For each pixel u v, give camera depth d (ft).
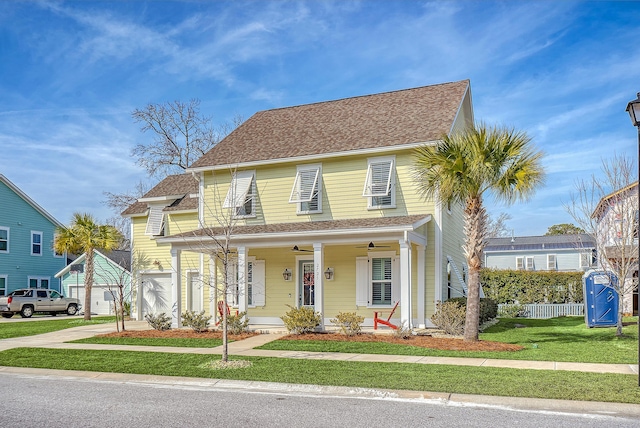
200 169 75.97
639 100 33.37
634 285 70.74
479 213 52.31
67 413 28.55
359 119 75.97
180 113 141.59
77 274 125.39
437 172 51.60
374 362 42.68
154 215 92.99
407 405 29.94
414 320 64.59
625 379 34.42
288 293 72.43
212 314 72.13
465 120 82.12
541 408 29.17
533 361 41.78
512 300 104.78
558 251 164.76
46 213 136.77
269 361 43.83
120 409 29.35
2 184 127.65
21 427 25.79
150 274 93.30
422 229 63.46
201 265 78.79
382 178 67.05
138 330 68.95
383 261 67.97
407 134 66.90
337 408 29.27
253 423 26.07
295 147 73.05
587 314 65.05
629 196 68.59
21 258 130.82
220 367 41.24
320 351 48.93
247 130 83.61
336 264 69.82
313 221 69.92
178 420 26.78
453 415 27.55
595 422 26.05
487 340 53.36
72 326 81.15
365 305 67.51
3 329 77.15
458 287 69.41
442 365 40.55
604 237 74.69
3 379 40.24
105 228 99.66
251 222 73.82
